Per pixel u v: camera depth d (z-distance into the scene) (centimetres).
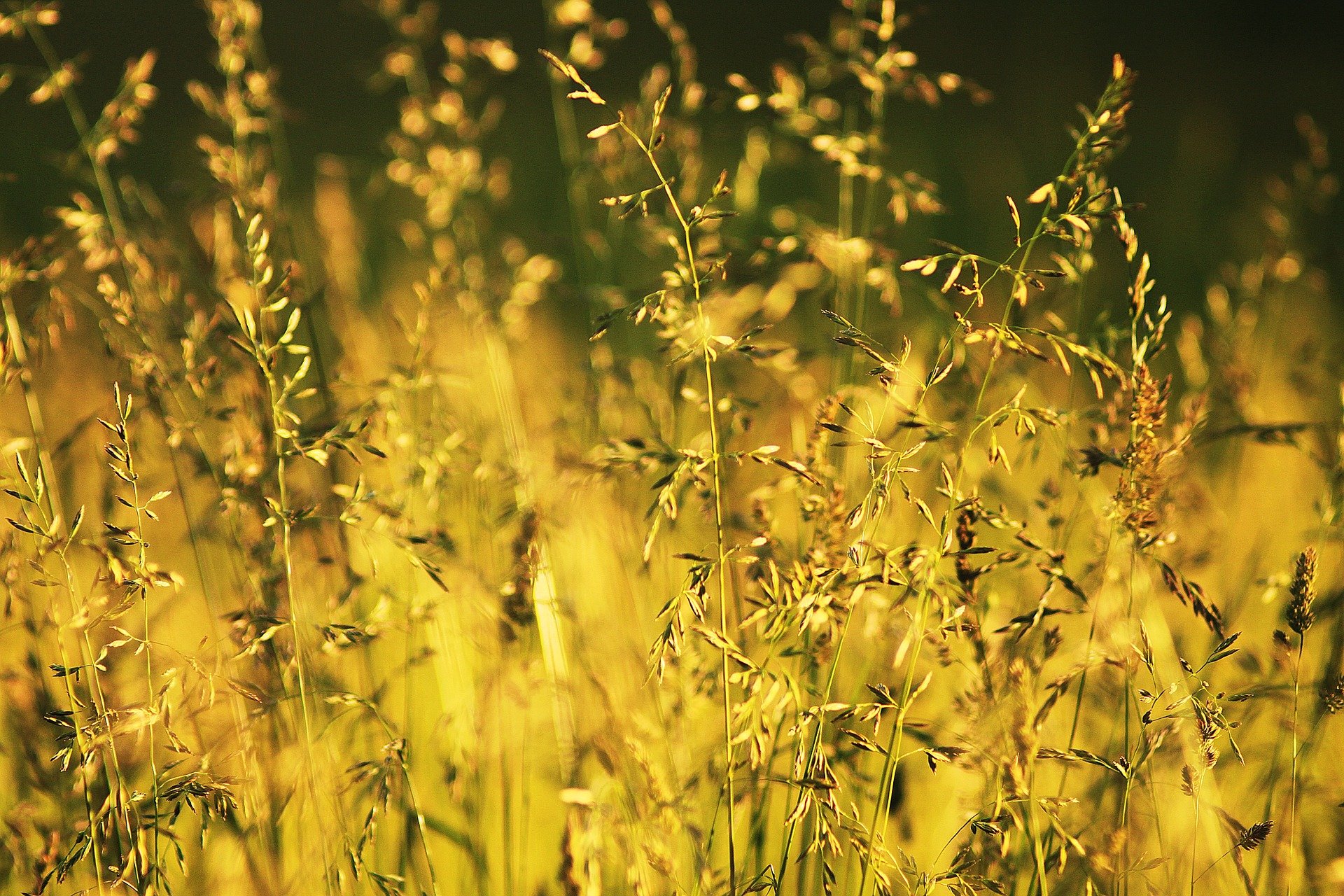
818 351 174
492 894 173
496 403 187
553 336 252
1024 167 480
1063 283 174
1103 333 169
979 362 172
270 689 170
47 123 552
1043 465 185
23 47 700
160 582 164
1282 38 918
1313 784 172
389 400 173
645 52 859
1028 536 163
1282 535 187
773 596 163
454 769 171
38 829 170
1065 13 920
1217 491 190
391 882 165
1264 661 175
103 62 727
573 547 179
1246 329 191
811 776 163
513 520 177
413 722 179
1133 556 166
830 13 909
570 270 265
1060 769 173
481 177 200
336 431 167
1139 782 167
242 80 180
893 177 172
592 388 186
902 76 174
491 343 188
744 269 172
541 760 175
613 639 175
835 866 170
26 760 170
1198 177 437
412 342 174
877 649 172
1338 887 170
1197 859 170
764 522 166
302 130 637
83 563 175
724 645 162
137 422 170
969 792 173
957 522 165
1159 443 165
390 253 297
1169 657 171
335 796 170
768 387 181
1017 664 163
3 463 169
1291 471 191
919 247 281
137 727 164
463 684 176
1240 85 774
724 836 171
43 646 173
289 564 167
